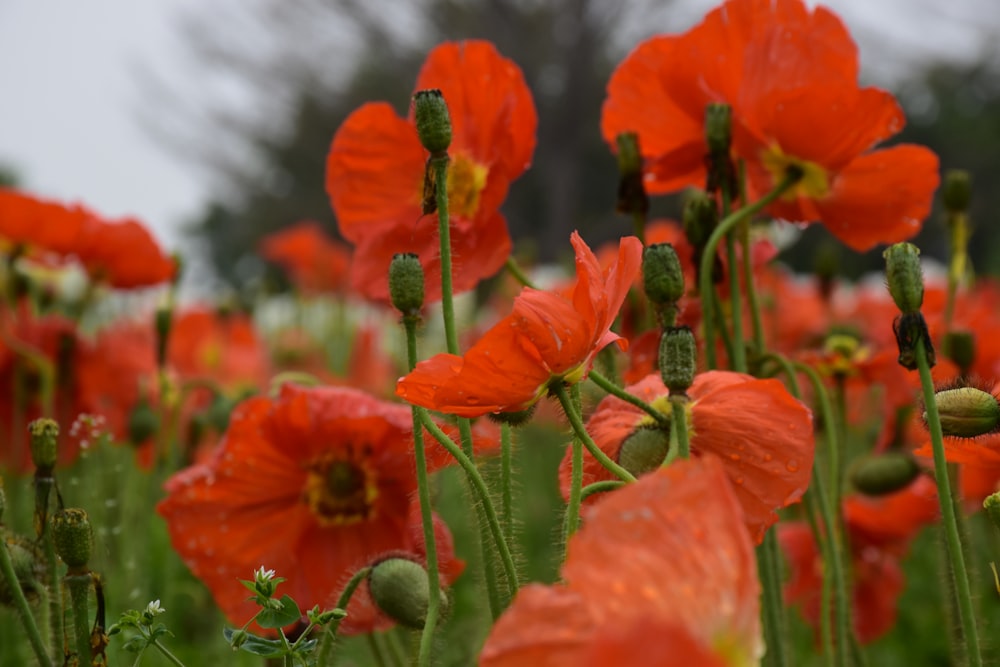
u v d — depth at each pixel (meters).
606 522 0.63
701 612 0.63
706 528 0.63
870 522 1.08
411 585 0.78
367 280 0.89
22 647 1.03
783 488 0.78
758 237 1.04
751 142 0.91
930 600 1.48
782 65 0.90
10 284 1.23
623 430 0.80
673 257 0.75
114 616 1.04
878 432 1.26
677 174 0.95
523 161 0.87
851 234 0.93
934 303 1.25
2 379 1.16
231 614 0.89
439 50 0.88
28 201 1.20
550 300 0.72
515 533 0.79
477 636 0.89
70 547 0.73
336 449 0.90
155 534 1.38
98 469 1.09
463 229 0.87
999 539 0.94
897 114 0.89
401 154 0.89
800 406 0.78
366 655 1.04
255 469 0.89
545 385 0.73
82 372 1.17
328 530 0.90
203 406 1.38
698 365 0.93
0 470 1.19
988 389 0.79
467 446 0.77
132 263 1.22
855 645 0.95
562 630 0.63
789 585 1.08
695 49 0.92
